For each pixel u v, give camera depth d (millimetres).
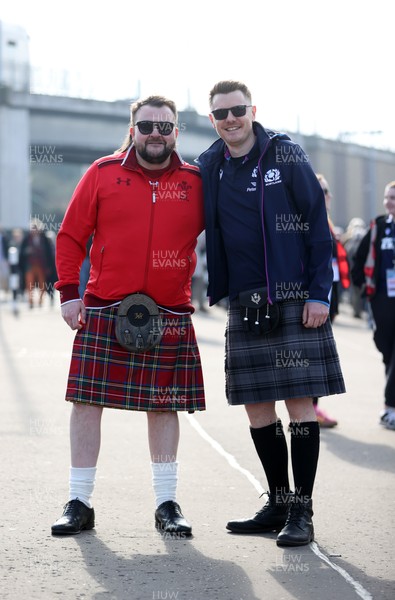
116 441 7664
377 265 8688
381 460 7086
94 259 5191
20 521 5285
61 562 4578
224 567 4539
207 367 12539
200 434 8000
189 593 4180
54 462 6793
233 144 5023
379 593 4191
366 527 5270
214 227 5113
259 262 5043
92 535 5047
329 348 5094
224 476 6453
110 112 46812
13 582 4289
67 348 14352
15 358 13094
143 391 5164
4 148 45688
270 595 4164
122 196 5074
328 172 53562
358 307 22203
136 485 6176
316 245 5000
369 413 9266
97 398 5125
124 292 5133
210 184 5094
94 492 5984
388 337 8648
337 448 7547
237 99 4949
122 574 4422
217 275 5195
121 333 5094
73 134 46938
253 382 5062
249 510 5590
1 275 29578
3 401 9508
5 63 44781
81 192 5148
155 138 4980
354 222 22375
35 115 46406
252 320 5016
